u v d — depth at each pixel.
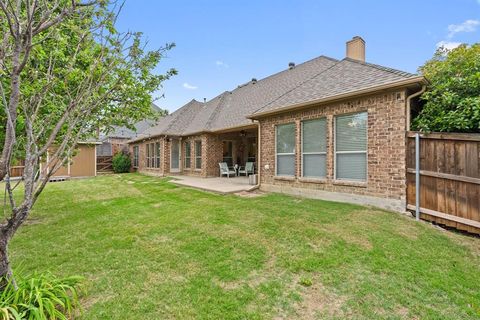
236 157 17.09
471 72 6.41
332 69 9.98
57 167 2.88
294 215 6.14
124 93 5.05
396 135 6.50
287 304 2.98
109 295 3.12
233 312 2.82
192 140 16.86
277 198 8.42
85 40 3.54
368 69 8.24
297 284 3.38
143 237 5.06
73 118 3.20
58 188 12.23
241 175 16.62
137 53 3.55
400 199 6.41
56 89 3.65
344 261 3.96
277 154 9.91
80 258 4.15
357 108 7.31
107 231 5.47
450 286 3.38
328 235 4.88
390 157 6.62
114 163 23.31
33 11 2.46
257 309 2.88
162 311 2.82
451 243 4.81
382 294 3.17
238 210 6.79
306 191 8.71
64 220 6.48
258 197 8.77
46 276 2.94
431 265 3.91
